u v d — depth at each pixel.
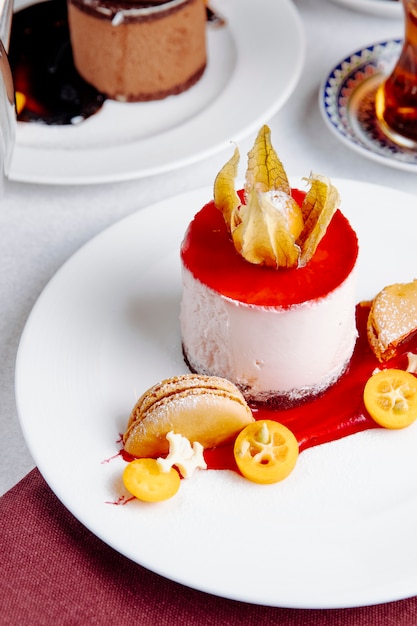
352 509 0.53
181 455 0.53
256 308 0.54
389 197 0.64
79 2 0.71
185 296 0.57
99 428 0.55
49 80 0.75
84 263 0.62
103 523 0.52
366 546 0.51
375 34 0.78
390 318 0.58
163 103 0.74
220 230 0.57
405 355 0.59
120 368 0.58
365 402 0.56
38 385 0.56
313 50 0.77
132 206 0.67
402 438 0.55
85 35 0.72
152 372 0.58
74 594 0.51
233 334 0.56
